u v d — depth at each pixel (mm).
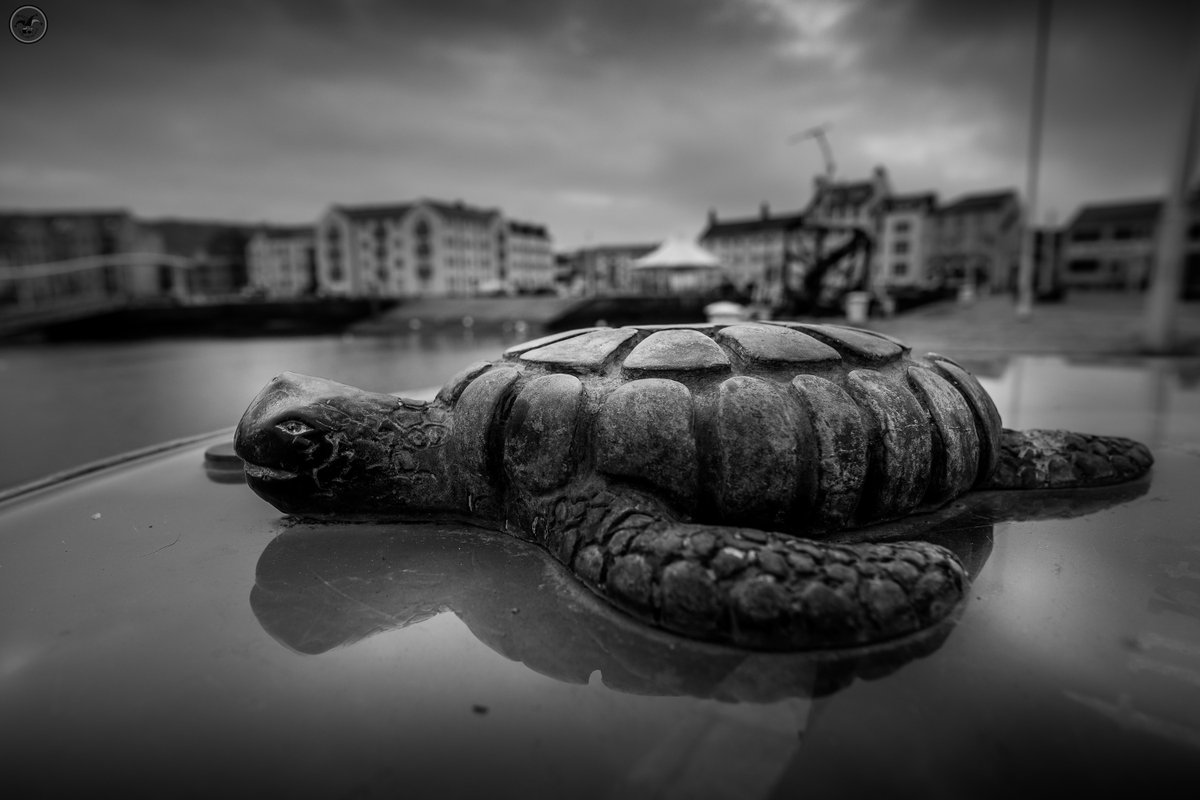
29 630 2240
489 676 1921
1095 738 1624
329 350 18703
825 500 2539
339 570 2643
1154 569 2537
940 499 2947
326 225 63938
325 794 1496
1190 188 10883
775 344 2740
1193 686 1815
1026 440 3586
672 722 1712
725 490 2447
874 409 2627
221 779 1551
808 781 1503
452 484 2984
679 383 2570
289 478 2941
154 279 60562
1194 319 19094
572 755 1598
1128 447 3740
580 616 2236
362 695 1845
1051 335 14672
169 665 2012
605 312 25719
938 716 1707
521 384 2893
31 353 21109
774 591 1985
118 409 9094
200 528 3195
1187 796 1445
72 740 1696
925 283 42094
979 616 2176
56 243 56906
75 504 3613
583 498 2580
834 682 1851
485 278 67500
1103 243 52438
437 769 1561
